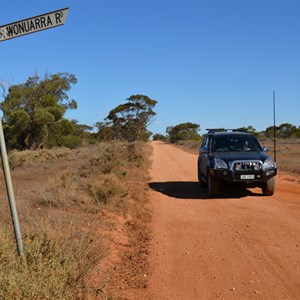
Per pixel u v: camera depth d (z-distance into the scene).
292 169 20.00
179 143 89.06
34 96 38.97
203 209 10.63
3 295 3.72
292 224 8.70
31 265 4.32
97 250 5.72
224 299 5.02
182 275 5.85
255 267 6.13
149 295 5.13
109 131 74.75
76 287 4.55
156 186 15.39
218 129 15.07
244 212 10.05
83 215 8.50
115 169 17.14
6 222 6.73
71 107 43.84
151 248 7.17
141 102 79.50
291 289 5.29
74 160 26.95
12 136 36.06
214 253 6.85
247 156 12.25
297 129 81.56
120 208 9.92
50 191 10.46
